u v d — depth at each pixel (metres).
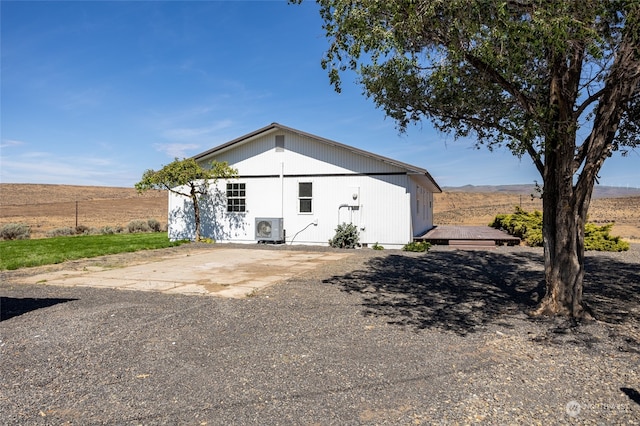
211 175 16.62
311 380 3.63
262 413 3.06
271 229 16.33
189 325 5.31
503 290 7.67
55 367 3.95
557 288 5.85
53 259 11.42
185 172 15.90
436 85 5.88
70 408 3.16
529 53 4.89
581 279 5.83
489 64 5.08
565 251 5.80
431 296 7.12
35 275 9.30
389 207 15.42
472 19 4.63
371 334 4.95
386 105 6.99
